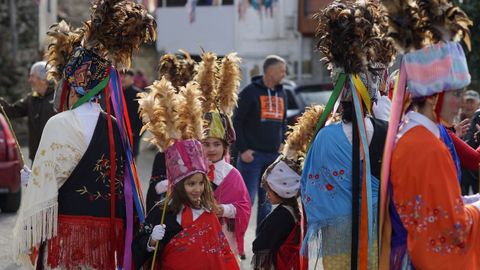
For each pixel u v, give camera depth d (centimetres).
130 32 616
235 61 779
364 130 540
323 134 556
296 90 2005
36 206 578
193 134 630
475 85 1931
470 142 898
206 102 757
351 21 545
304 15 3516
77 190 592
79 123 598
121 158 614
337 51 552
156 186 757
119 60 622
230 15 3306
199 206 625
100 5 616
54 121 593
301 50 3534
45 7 3005
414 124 510
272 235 655
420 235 493
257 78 1127
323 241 552
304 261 625
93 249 593
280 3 3459
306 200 560
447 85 500
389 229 521
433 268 492
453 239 490
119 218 609
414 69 506
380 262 520
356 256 532
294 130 671
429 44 506
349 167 541
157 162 771
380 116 593
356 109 543
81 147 593
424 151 496
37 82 1112
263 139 1100
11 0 2708
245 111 1096
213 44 3381
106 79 616
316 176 553
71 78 611
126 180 618
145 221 621
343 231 542
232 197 727
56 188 582
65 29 636
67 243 587
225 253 627
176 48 3516
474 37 1873
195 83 642
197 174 617
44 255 590
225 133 749
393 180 506
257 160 1098
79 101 609
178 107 625
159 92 625
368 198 532
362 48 546
